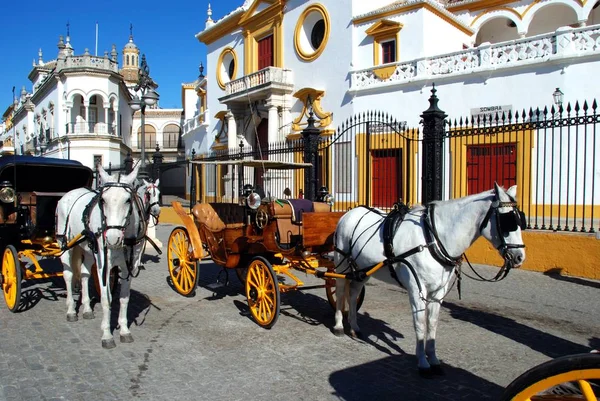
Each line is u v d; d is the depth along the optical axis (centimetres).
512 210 512
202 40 3200
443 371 559
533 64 1591
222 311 823
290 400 491
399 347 644
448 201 566
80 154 4006
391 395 503
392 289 977
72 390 511
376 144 1916
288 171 2058
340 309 690
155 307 852
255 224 783
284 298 903
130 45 6475
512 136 1602
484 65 1703
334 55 2238
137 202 676
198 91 3509
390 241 580
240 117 2720
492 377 548
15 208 885
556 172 1522
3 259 838
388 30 2031
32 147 4759
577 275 1029
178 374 554
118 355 612
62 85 4106
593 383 304
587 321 752
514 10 2322
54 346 644
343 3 2202
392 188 1861
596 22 2344
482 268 1139
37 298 900
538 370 287
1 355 609
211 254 877
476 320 763
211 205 999
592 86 1499
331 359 601
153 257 1398
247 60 2775
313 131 1369
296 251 734
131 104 1603
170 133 5431
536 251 1088
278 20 2519
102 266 643
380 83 1966
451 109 1781
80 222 718
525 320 761
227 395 501
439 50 2055
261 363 588
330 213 746
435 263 548
